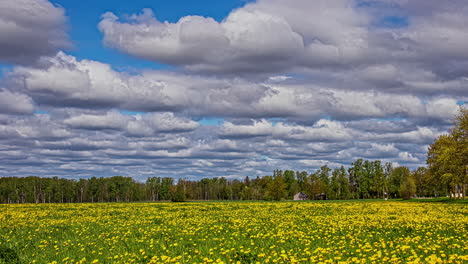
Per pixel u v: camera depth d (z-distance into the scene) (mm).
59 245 18969
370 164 152250
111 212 40812
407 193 102125
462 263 12320
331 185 152500
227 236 20422
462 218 28375
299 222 27016
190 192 175125
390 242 16734
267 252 15383
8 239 21172
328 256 14352
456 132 68000
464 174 66438
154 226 25906
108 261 14922
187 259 14711
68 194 171875
